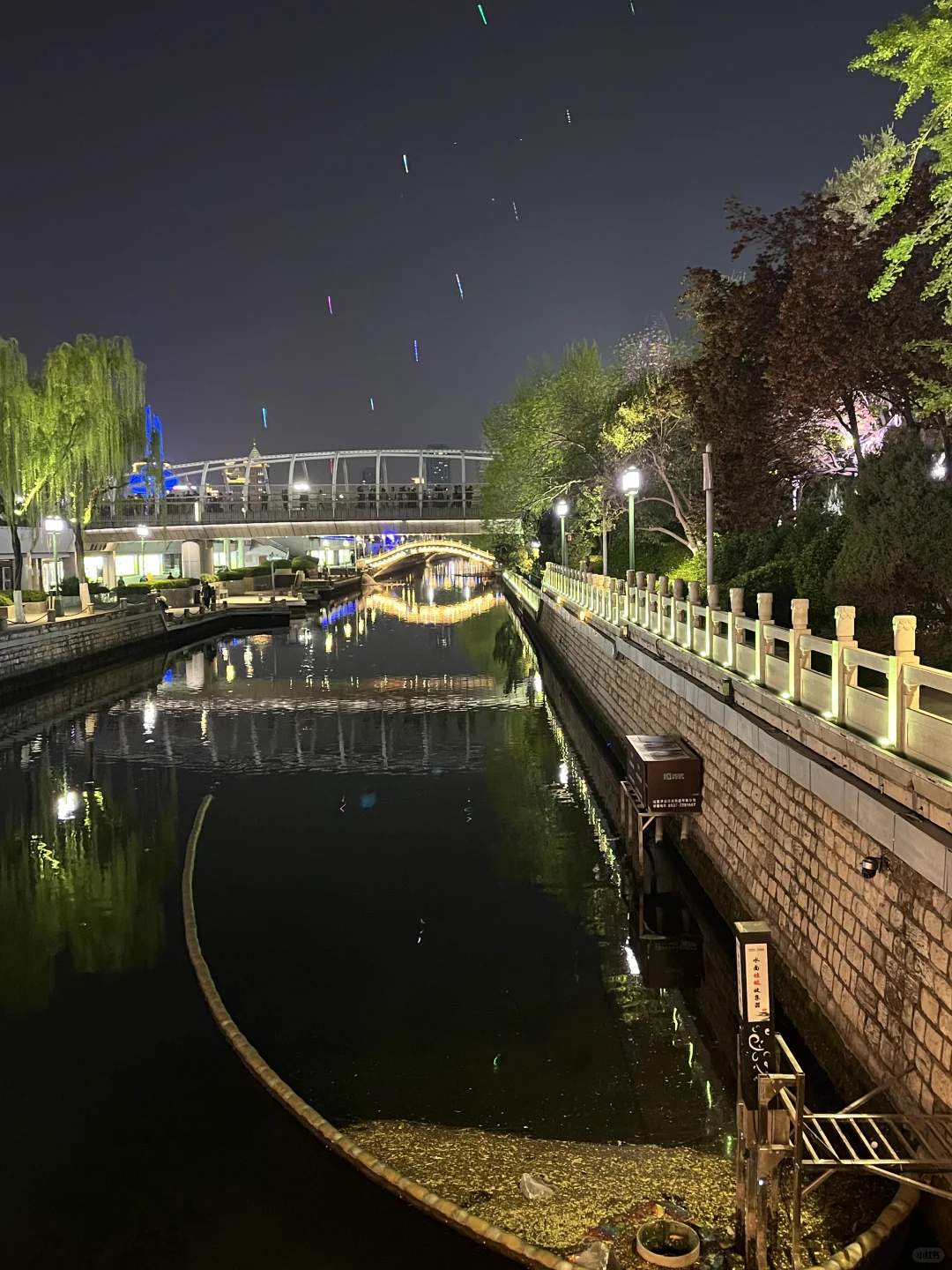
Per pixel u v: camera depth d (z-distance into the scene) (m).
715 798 13.19
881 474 13.98
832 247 17.06
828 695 9.47
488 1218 6.81
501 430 53.28
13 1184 7.72
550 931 12.64
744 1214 6.09
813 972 9.16
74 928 13.05
